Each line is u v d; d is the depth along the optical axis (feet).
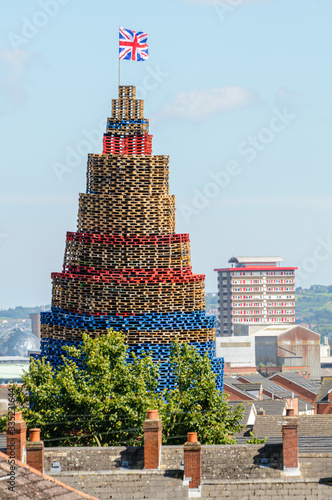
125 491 522.47
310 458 554.46
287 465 547.08
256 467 552.82
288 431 549.95
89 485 526.57
